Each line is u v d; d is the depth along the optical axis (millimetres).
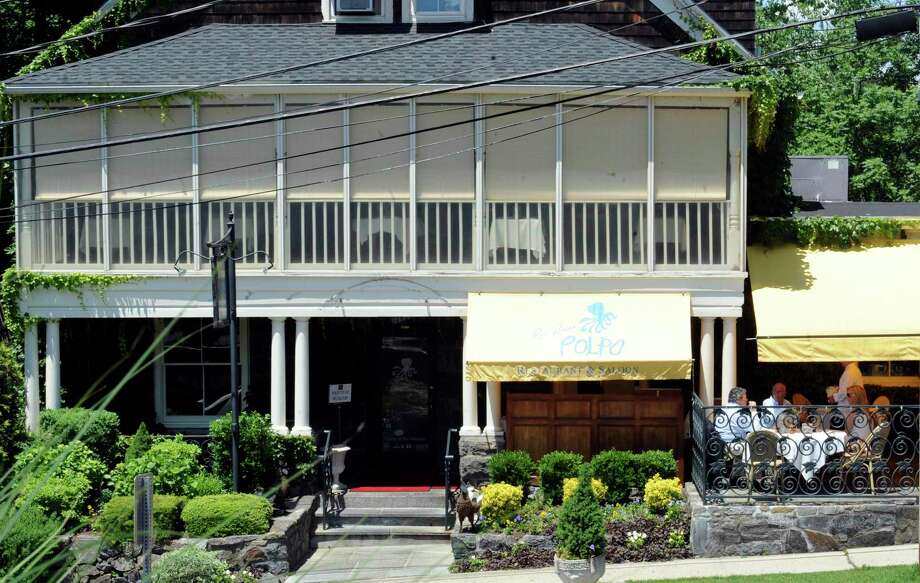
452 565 16297
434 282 19016
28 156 11828
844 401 18078
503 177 19047
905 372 21219
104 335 21375
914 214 24047
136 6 22062
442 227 19109
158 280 19125
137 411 21672
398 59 19891
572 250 19016
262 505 16469
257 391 22031
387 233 19109
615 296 18828
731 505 16219
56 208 19203
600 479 17656
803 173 29344
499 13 21844
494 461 17844
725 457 16562
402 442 21641
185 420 22000
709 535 16156
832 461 16625
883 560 15312
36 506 13742
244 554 15773
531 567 16266
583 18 22000
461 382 21562
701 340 19281
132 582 14062
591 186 19031
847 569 14945
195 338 21984
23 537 10406
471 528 17094
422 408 21641
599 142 19016
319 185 19094
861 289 18891
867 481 16797
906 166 39750
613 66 19297
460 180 19047
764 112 18828
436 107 18906
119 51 20641
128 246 19203
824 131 40938
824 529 16078
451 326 21562
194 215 19109
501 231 19078
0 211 21391
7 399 15523
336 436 21562
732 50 21516
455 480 20625
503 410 21062
